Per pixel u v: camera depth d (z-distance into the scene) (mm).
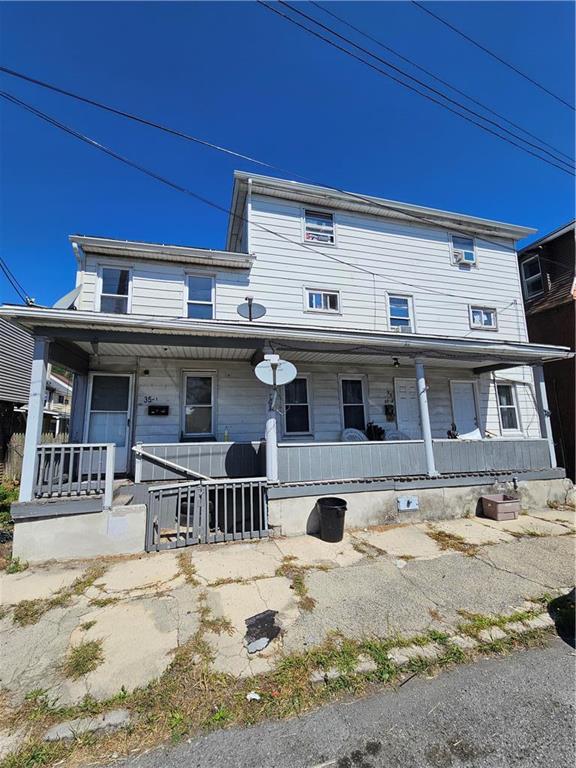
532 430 10664
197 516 5480
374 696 2350
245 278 8883
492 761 1840
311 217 9797
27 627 3215
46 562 4809
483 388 10359
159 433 7680
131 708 2234
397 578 4223
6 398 11414
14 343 13148
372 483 6555
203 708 2236
